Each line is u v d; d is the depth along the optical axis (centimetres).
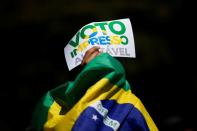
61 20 1130
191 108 517
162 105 858
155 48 1096
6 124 950
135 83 1016
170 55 1066
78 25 1126
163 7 1145
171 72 1027
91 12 1145
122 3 1167
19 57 1080
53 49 1077
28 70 1050
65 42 1088
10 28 1120
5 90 1022
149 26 1145
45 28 1118
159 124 567
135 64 1052
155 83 1009
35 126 246
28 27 1118
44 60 1065
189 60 1030
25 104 1000
